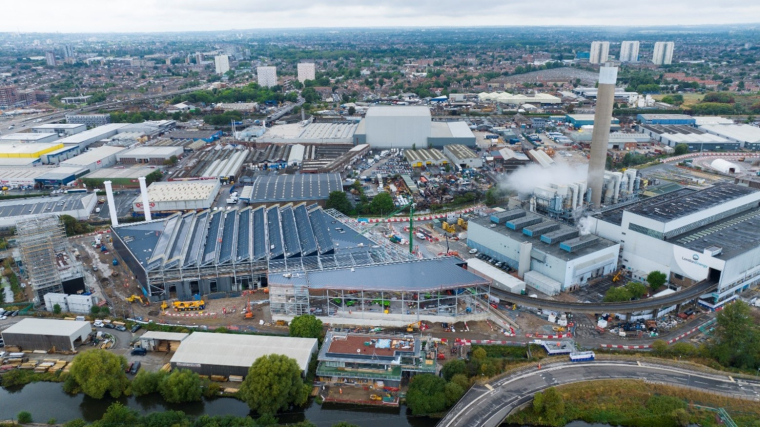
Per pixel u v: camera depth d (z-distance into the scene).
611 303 191.62
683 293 195.50
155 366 169.38
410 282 193.25
